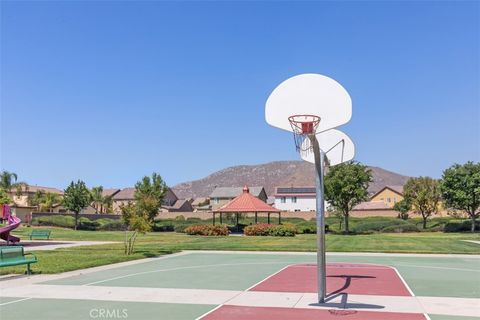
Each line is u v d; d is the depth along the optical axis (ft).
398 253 91.45
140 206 86.94
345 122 40.47
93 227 228.84
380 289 47.14
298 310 36.60
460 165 186.70
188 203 429.79
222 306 38.32
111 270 64.03
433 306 38.17
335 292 45.29
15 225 113.50
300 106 41.70
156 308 37.55
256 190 422.00
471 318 33.76
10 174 282.56
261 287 48.67
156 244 113.91
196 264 72.49
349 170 170.60
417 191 211.00
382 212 279.28
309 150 44.75
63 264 67.77
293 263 74.28
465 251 93.81
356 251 94.99
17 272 59.77
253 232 156.35
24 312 36.09
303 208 389.80
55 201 316.40
